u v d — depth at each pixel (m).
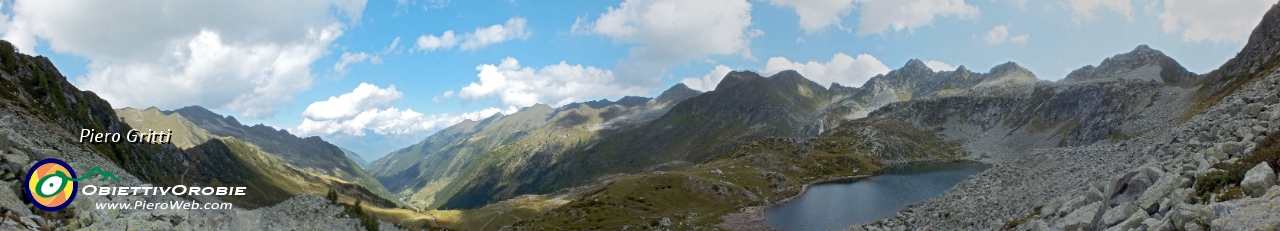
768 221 124.75
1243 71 180.12
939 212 65.69
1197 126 51.97
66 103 158.88
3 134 27.08
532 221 141.88
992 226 46.47
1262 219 16.34
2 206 20.77
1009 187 64.38
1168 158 41.50
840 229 108.62
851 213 127.31
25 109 108.44
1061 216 33.78
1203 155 29.75
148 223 25.17
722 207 149.88
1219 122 45.56
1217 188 22.42
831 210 134.50
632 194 162.88
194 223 28.55
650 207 148.75
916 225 63.91
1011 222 42.91
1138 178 29.23
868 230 69.31
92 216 24.38
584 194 180.62
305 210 63.75
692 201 157.50
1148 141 60.03
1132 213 24.72
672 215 137.88
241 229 33.03
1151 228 21.19
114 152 150.38
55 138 86.44
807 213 132.25
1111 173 47.12
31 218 21.80
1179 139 47.69
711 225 121.69
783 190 183.62
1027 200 51.47
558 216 143.50
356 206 73.12
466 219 148.75
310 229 49.84
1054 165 64.88
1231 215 17.25
